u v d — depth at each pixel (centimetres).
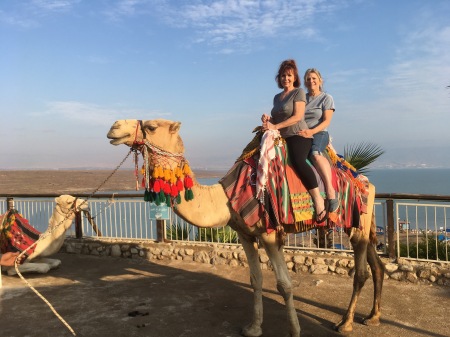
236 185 406
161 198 380
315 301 552
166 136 382
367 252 478
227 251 759
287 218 386
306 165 398
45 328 467
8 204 968
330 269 678
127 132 375
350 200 429
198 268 740
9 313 515
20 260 684
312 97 446
